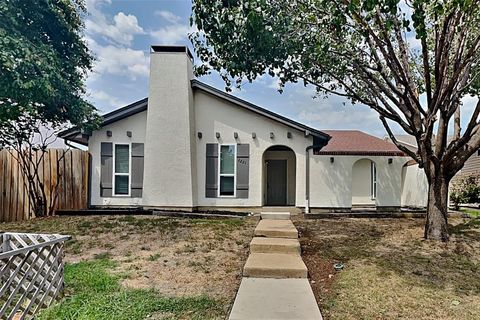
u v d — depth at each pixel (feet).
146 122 43.06
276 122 43.09
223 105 43.45
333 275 19.76
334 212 43.39
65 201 40.37
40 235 16.62
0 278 13.16
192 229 30.14
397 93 26.20
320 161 45.47
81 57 36.60
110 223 32.45
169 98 41.86
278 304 14.65
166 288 17.37
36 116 35.12
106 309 14.46
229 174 43.21
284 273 18.61
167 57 42.14
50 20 32.68
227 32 22.52
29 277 14.61
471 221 34.27
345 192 45.06
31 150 37.29
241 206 42.88
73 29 34.99
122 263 21.33
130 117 43.39
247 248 24.75
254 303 14.74
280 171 52.70
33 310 14.33
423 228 31.04
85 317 13.64
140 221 33.53
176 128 41.63
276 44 23.36
